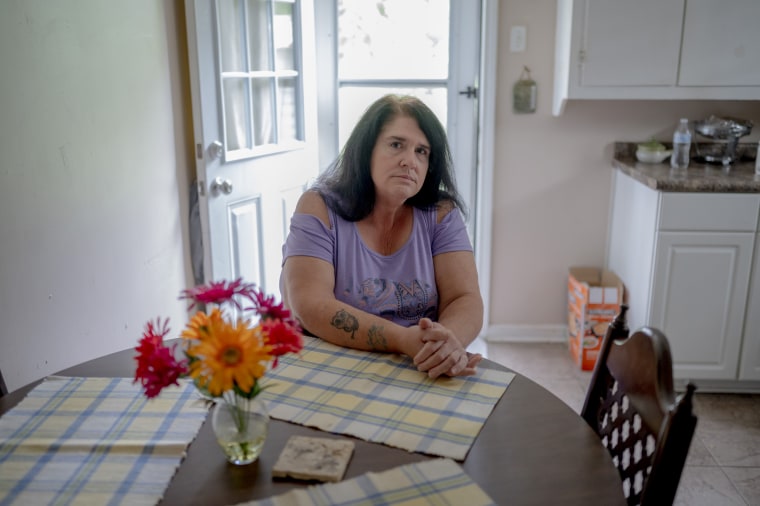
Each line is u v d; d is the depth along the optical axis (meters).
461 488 0.95
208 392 0.91
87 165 2.10
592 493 0.96
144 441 1.08
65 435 1.10
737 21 2.59
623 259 2.91
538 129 2.99
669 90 2.69
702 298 2.56
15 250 1.85
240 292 1.01
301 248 1.54
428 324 1.32
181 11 2.55
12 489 0.96
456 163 3.21
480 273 3.17
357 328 1.41
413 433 1.10
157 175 2.47
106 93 2.16
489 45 2.88
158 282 2.52
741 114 2.93
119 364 1.38
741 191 2.44
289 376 1.29
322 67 3.15
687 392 0.91
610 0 2.61
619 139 2.99
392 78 3.19
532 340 3.23
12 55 1.79
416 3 3.09
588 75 2.69
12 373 1.87
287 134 2.92
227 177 2.56
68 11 1.98
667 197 2.47
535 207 3.09
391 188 1.52
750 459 2.26
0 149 1.77
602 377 1.25
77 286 2.10
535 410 1.18
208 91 2.43
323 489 0.95
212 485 0.97
